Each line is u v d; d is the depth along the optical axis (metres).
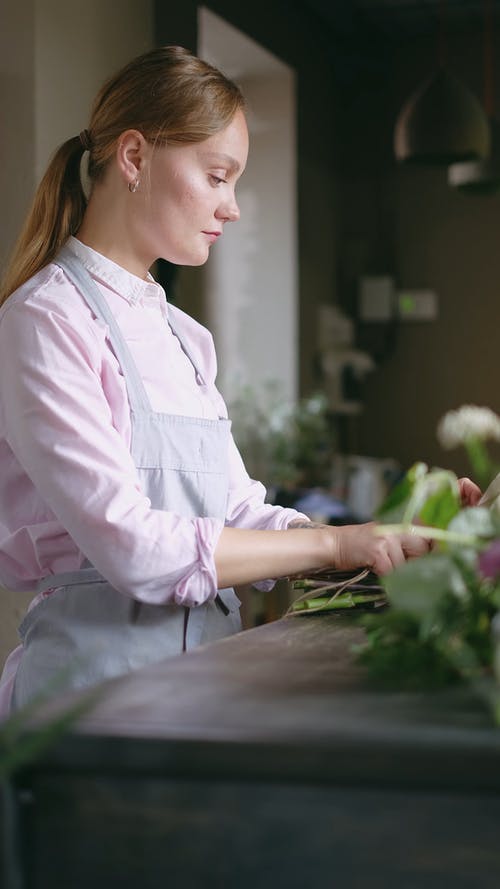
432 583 1.01
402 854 0.84
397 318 7.39
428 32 7.24
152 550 1.50
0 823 0.88
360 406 7.39
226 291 6.86
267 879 0.86
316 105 7.03
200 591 1.53
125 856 0.88
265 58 6.34
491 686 0.92
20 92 3.18
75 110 3.35
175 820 0.87
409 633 1.05
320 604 1.62
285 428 6.55
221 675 1.07
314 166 7.02
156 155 1.70
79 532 1.51
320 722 0.87
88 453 1.53
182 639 1.64
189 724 0.87
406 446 7.42
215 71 1.73
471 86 7.21
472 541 1.07
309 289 6.95
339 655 1.19
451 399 7.33
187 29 4.03
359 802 0.84
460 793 0.83
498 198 7.21
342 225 7.51
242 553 1.54
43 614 1.65
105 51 3.51
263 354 6.79
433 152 4.48
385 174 7.44
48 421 1.54
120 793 0.88
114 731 0.87
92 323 1.66
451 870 0.83
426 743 0.81
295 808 0.85
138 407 1.68
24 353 1.58
